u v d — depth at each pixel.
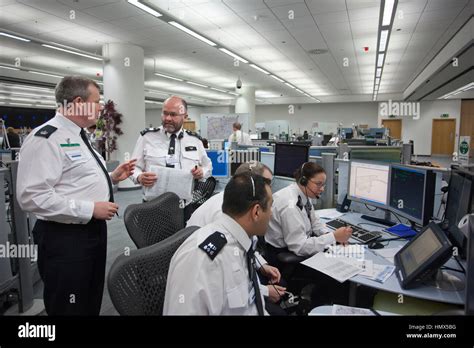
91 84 1.40
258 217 0.97
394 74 9.74
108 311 2.05
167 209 1.49
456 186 1.59
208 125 7.77
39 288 2.60
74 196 1.34
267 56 7.39
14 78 8.84
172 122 2.14
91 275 1.40
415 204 1.78
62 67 8.20
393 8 4.50
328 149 3.47
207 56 7.37
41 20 4.97
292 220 1.80
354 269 1.47
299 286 1.83
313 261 1.57
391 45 6.55
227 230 0.96
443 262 1.21
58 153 1.29
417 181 1.76
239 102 11.93
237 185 0.96
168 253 0.98
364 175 2.23
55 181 1.28
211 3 4.39
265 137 8.70
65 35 5.74
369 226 2.10
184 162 2.19
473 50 5.62
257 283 1.03
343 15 4.84
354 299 1.58
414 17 4.94
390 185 2.01
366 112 15.16
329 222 2.18
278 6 4.49
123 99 6.33
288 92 13.45
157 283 0.94
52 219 1.29
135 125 6.47
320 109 15.83
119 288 0.86
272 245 1.92
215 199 1.56
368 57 7.50
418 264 1.28
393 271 1.45
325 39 6.09
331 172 2.65
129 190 6.80
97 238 1.41
